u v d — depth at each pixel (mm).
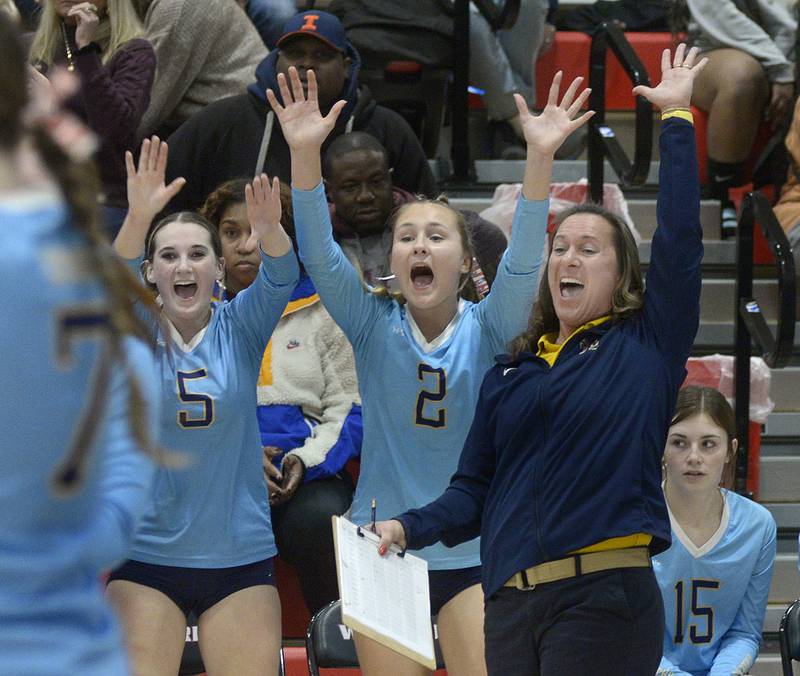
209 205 13672
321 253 10898
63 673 4691
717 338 17406
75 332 4652
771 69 18672
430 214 11117
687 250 9148
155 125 16828
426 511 9352
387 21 18219
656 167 19781
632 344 9102
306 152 10727
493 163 18797
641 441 8812
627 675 8680
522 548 8781
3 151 4770
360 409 13383
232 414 10773
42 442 4656
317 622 11438
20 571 4664
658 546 8891
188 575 10695
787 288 14703
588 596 8633
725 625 12398
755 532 12344
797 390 16891
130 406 4797
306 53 15156
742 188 19438
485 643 9164
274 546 11062
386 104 18781
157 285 10977
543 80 20859
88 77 14484
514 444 9062
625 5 21719
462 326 11141
